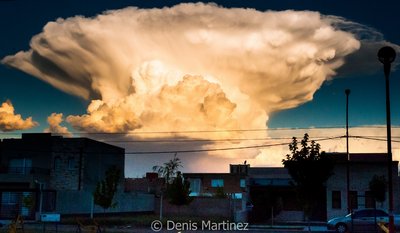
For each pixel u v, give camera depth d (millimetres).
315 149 26531
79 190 46719
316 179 26141
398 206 41938
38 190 41031
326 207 44688
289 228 36062
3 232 27469
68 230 30781
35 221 39500
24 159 49938
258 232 31812
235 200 46562
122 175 58250
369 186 42062
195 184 67500
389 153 18047
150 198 53719
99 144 52625
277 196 47969
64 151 49719
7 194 43000
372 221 31594
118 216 48000
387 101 18219
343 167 43594
